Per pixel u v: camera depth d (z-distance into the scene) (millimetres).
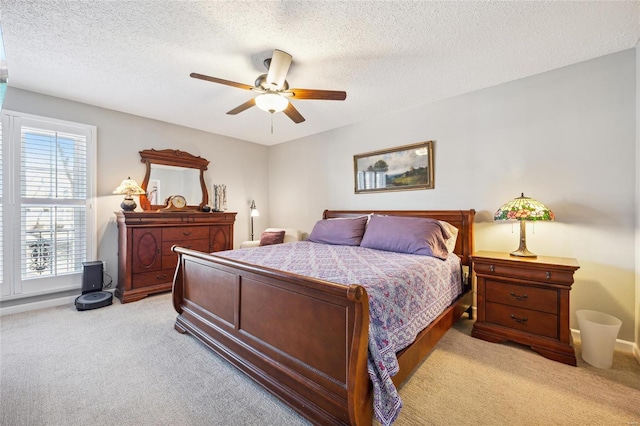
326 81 2643
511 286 2178
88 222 3211
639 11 1695
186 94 2943
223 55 2197
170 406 1492
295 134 4465
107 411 1450
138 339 2238
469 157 2885
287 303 1530
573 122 2338
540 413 1438
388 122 3518
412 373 1787
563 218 2373
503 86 2682
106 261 3354
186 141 4066
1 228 2709
